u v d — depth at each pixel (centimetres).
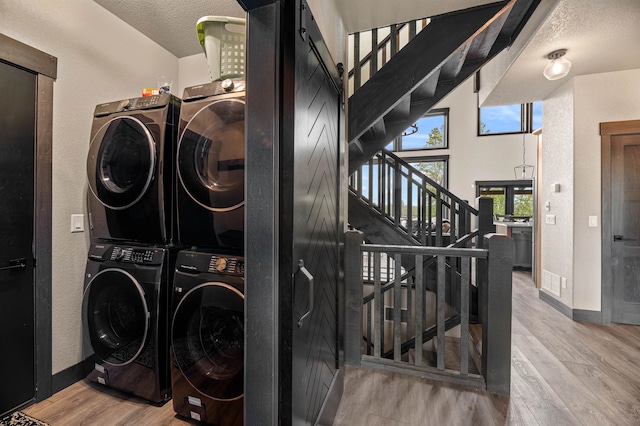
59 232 195
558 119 367
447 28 225
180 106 187
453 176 806
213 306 153
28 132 178
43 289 184
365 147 334
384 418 168
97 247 194
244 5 108
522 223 650
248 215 112
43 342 183
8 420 164
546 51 279
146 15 227
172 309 166
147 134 177
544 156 401
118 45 230
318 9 162
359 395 188
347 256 221
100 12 218
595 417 171
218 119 160
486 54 276
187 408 162
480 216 308
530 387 199
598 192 328
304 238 121
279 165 109
